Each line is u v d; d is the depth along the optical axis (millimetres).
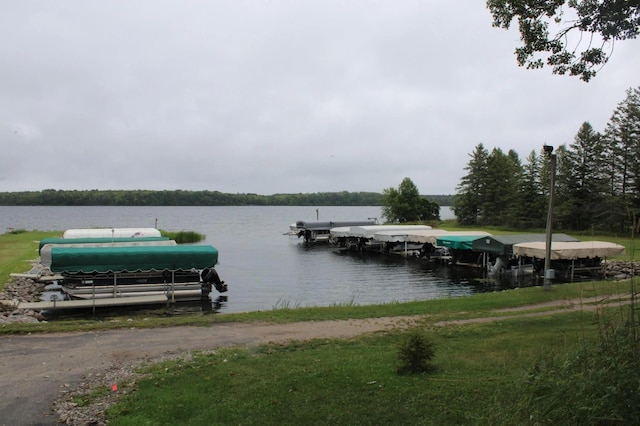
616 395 5117
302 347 12406
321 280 36125
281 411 7609
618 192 64312
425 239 47500
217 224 130125
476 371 9297
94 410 8156
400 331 14195
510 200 86125
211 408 7844
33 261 36969
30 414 8008
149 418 7578
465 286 33438
